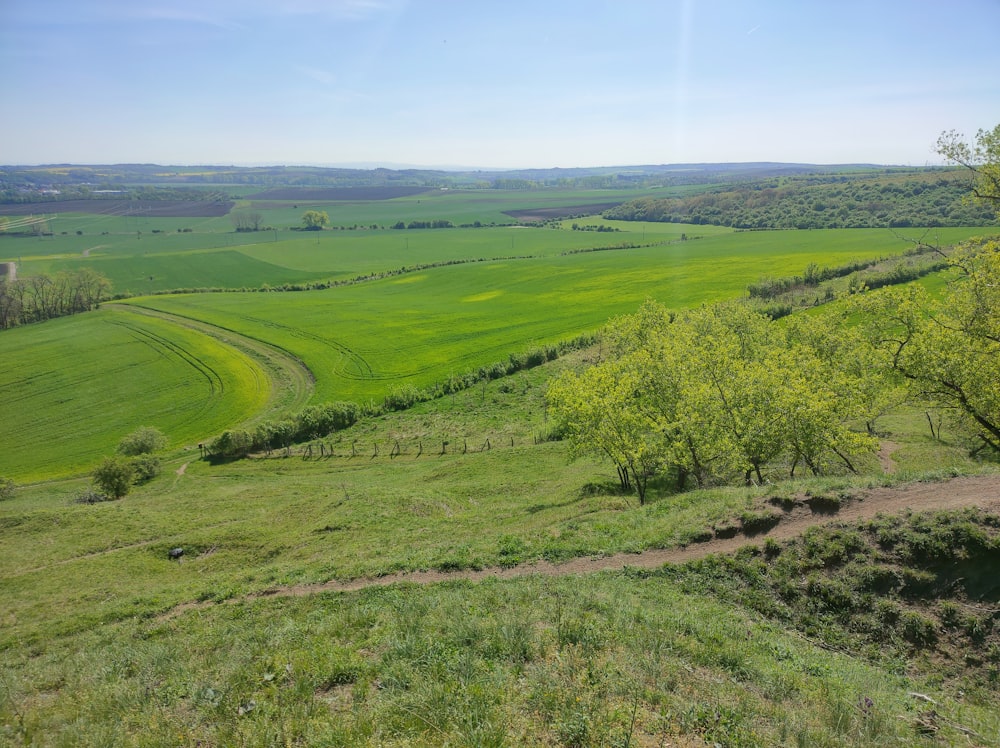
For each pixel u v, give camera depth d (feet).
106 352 325.83
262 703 37.19
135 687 42.16
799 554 60.75
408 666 39.99
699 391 110.01
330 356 312.09
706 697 36.83
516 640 42.93
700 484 111.86
